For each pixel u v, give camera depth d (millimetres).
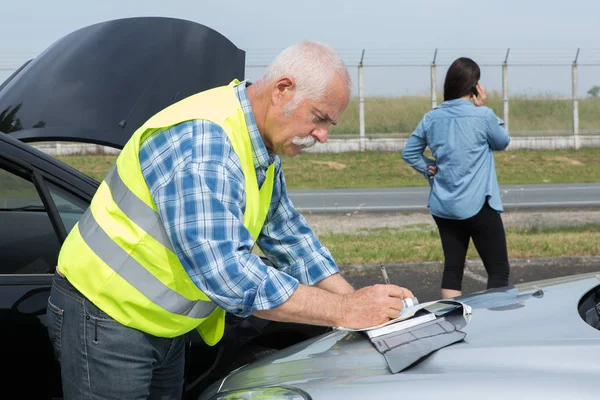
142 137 2080
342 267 7043
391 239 8508
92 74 3619
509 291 2529
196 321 2225
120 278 2092
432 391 1789
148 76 3627
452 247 4641
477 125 4449
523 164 22406
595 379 1744
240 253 1974
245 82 2209
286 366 2186
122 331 2129
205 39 3844
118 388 2178
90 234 2139
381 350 2045
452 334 2061
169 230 1984
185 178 1964
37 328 2754
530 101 25172
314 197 16031
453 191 4516
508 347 1916
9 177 2918
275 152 2209
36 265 3043
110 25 3869
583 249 7441
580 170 21484
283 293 2006
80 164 18297
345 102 2088
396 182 19609
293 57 2055
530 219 11117
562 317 2121
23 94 3578
